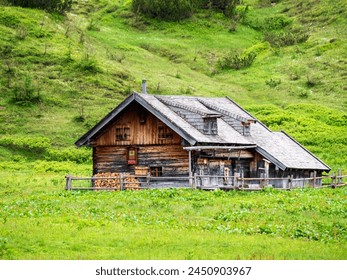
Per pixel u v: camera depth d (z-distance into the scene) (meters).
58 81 112.44
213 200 48.50
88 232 34.69
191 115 61.09
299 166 64.81
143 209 44.69
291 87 128.25
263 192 54.78
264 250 31.84
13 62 115.81
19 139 90.25
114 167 62.66
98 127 62.19
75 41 133.62
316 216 43.75
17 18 132.00
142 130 61.41
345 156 87.50
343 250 32.59
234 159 63.84
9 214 41.22
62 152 87.56
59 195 51.94
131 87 116.19
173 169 59.56
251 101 121.06
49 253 30.06
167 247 31.97
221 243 33.12
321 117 108.19
